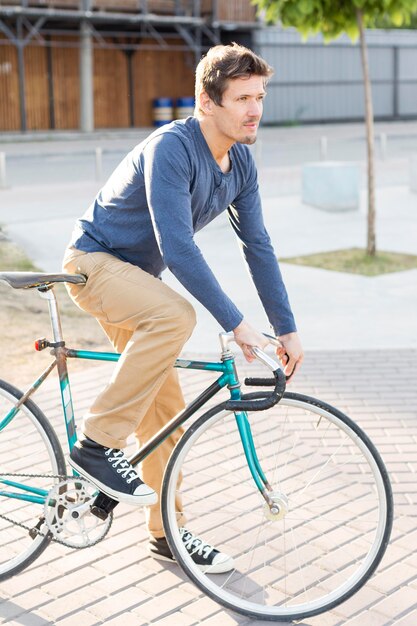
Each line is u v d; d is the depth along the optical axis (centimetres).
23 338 1051
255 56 445
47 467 631
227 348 468
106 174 2909
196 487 628
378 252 1606
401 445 712
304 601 492
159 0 5300
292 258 1560
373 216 1562
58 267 1477
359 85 6047
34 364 950
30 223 1847
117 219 479
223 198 477
